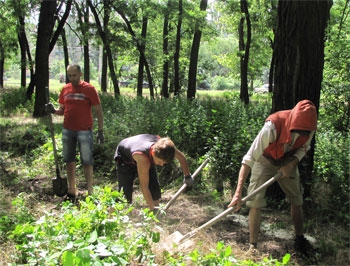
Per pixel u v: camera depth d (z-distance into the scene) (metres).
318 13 5.72
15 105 16.12
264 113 9.43
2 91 22.98
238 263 3.50
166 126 8.42
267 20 21.77
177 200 6.51
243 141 7.15
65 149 6.38
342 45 11.12
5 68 37.72
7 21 19.52
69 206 4.00
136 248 3.44
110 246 3.20
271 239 5.09
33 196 6.38
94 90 6.34
